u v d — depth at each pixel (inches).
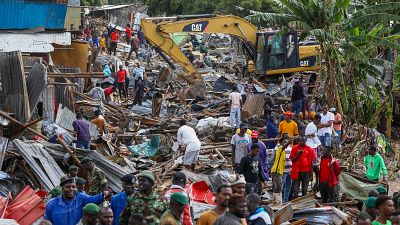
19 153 645.3
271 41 1348.4
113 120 1032.2
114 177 661.3
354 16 1059.3
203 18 1327.5
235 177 409.4
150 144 847.7
